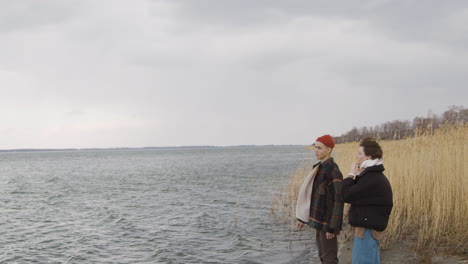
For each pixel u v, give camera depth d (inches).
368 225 166.4
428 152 405.7
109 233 456.8
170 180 1250.6
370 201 166.4
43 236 449.1
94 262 339.6
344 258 280.1
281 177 1152.8
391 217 344.2
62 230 482.9
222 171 1622.8
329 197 184.7
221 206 644.1
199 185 1047.6
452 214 325.4
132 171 1850.4
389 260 260.4
